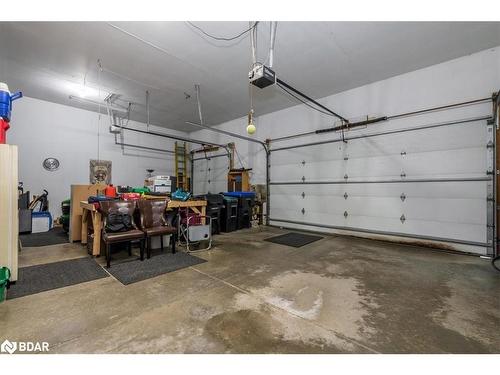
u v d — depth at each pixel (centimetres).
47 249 393
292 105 620
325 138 563
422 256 371
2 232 248
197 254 374
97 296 228
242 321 188
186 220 418
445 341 165
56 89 532
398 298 229
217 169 823
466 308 210
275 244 446
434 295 236
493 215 362
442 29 321
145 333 172
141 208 370
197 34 331
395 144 458
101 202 341
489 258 360
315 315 198
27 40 347
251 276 284
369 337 169
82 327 178
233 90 528
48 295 229
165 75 458
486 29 321
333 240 482
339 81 480
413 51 374
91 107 655
